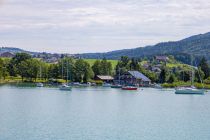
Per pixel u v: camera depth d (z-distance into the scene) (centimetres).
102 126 8519
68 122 9044
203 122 9431
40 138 7094
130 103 14775
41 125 8494
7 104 13362
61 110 11681
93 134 7550
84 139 7075
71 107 12712
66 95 18538
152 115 10825
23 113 10688
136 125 8775
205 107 13525
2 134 7406
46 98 16400
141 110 12206
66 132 7694
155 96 19100
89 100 15812
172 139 7256
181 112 11769
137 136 7456
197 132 7956
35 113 10744
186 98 17988
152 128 8375
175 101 16150
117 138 7219
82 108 12456
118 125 8719
